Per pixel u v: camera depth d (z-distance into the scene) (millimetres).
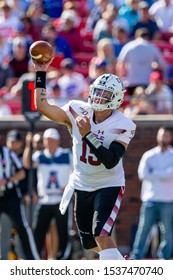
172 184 35750
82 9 51031
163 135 35625
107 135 21266
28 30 44438
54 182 34812
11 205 33719
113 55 42250
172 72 43125
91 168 21438
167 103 39344
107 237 21156
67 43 43938
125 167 39281
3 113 39250
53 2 48688
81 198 21828
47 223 34938
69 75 40500
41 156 35000
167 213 35688
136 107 39562
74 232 35250
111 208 21375
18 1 46844
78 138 21453
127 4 46594
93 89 21203
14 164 33938
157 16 48938
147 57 40875
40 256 34969
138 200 39250
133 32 45938
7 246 34219
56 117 21516
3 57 43375
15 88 40219
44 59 21156
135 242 36031
